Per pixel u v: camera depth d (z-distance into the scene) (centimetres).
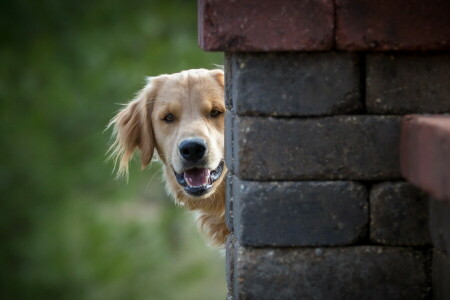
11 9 3509
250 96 870
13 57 3491
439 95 863
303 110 869
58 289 3497
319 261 880
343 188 873
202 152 1177
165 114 1248
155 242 3566
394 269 877
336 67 866
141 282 3500
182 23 3512
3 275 3497
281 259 883
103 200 3559
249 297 888
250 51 859
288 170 873
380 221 873
